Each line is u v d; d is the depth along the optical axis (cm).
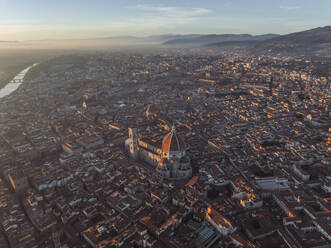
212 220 16700
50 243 15325
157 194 19800
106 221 16900
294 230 16075
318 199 19038
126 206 18625
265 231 15962
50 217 17738
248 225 16575
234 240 15200
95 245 14812
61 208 18812
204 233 16025
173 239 15375
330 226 16162
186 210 18112
